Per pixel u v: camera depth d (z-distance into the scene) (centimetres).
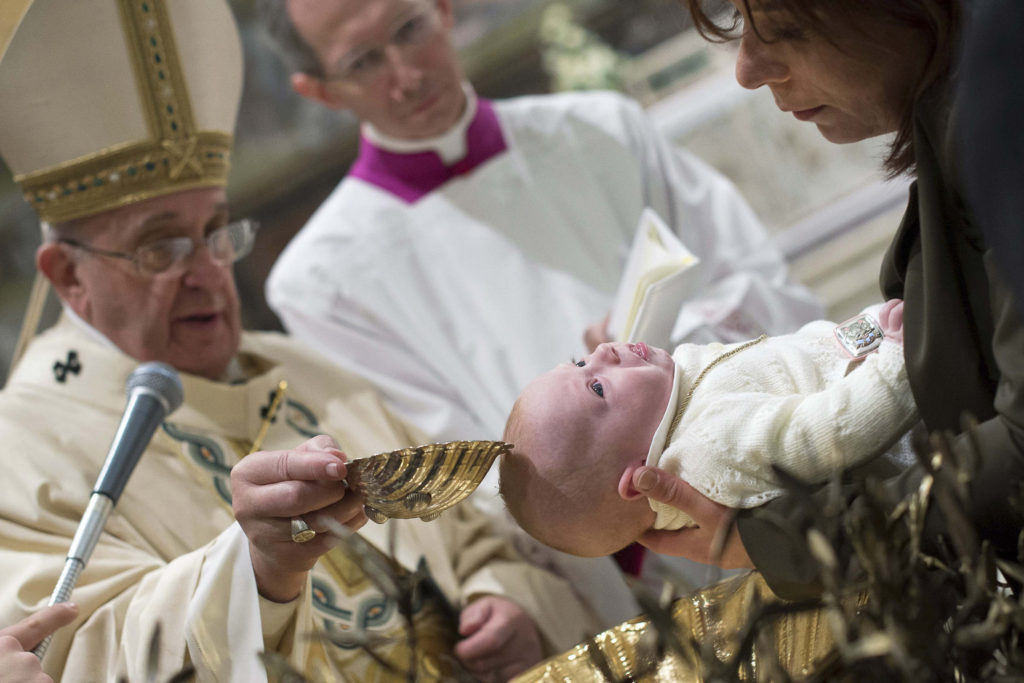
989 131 105
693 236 318
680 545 145
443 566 221
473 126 315
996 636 103
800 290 311
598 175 318
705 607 139
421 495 127
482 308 302
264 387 235
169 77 213
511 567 229
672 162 326
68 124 208
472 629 212
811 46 120
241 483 144
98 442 208
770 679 101
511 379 296
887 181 134
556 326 301
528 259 307
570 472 143
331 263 309
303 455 139
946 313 119
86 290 221
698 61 469
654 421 144
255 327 506
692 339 265
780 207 450
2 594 178
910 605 98
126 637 162
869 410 130
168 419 218
